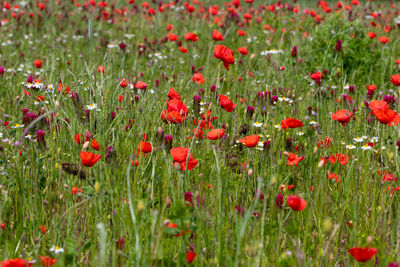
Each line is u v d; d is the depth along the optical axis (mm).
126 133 3609
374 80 6461
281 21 9398
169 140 3125
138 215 2393
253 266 2184
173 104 3418
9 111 4777
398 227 2613
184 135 3379
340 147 3771
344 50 6652
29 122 3467
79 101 3562
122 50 6703
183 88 5285
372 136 3914
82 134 3555
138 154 3000
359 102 5020
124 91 4395
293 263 2311
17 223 2713
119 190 2844
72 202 2936
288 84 5586
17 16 9844
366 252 2146
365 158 3537
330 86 5605
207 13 10555
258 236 2479
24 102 4820
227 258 2326
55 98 4125
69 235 2756
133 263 2287
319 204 3008
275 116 3898
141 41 8578
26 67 6316
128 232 2627
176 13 11039
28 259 2357
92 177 3189
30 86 4211
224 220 2715
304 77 5910
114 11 11297
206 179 3090
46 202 2775
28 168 3217
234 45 8328
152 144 3436
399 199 3221
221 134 3012
